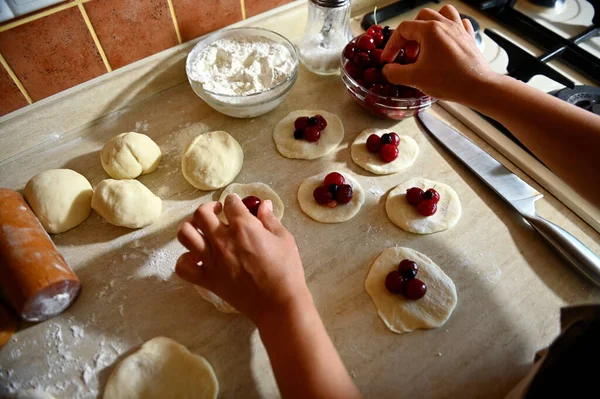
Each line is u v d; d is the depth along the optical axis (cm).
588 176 55
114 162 71
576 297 61
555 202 71
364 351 56
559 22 103
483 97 63
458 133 80
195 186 72
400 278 59
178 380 52
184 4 77
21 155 76
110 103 81
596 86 88
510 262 64
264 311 51
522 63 90
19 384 53
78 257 64
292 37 97
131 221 65
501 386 53
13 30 62
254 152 79
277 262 53
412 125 83
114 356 55
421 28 67
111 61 76
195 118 84
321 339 49
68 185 66
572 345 39
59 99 74
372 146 77
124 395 51
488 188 73
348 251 66
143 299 60
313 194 71
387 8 104
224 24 85
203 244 54
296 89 90
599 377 36
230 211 57
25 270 53
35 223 59
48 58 69
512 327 58
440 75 66
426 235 68
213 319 58
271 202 64
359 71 81
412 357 55
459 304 60
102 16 69
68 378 53
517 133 61
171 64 83
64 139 79
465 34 68
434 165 77
